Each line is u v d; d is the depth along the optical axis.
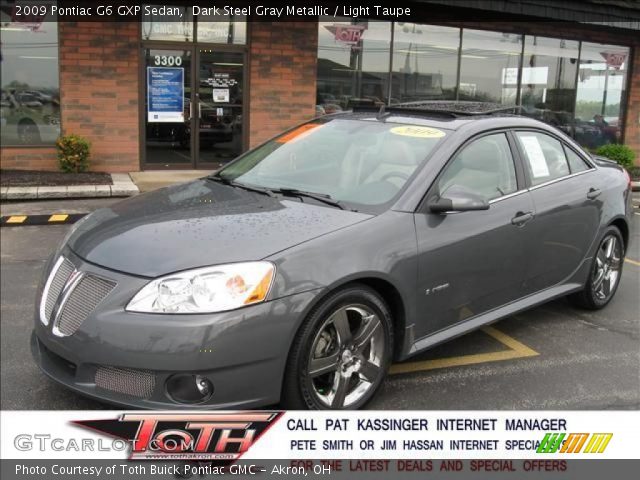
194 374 2.81
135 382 2.88
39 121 10.54
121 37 10.67
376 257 3.26
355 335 3.29
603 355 4.26
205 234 3.18
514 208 4.08
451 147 3.84
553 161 4.62
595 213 4.78
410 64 12.91
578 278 4.78
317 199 3.65
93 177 10.30
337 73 12.29
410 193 3.59
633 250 7.35
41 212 8.38
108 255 3.12
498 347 4.36
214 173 4.48
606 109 15.63
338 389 3.21
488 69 13.77
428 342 3.64
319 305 3.06
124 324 2.85
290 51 11.80
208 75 11.38
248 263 2.93
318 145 4.23
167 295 2.85
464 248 3.71
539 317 4.96
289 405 3.06
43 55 10.37
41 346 3.33
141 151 11.15
